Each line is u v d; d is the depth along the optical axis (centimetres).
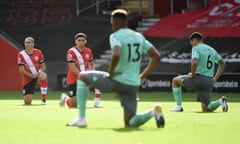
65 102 4741
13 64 8875
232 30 8569
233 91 7600
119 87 2903
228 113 4150
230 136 2655
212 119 3584
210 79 4284
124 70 2895
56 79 8769
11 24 9481
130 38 2894
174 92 4378
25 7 9681
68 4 9612
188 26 8850
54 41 9231
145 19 9269
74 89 4700
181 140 2489
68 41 9219
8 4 9738
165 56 8506
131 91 2928
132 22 9225
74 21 9394
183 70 8344
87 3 9781
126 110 2958
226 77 7619
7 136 2622
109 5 9794
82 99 2984
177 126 3086
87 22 9344
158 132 2772
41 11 9606
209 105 4303
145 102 5753
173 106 5103
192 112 4266
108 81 2903
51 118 3594
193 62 4244
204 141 2469
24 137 2584
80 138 2541
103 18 9344
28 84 5359
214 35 8538
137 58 2912
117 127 3005
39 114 3953
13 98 6650
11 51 8919
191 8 9531
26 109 4541
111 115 3888
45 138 2545
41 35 9325
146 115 2938
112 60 2833
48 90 8719
